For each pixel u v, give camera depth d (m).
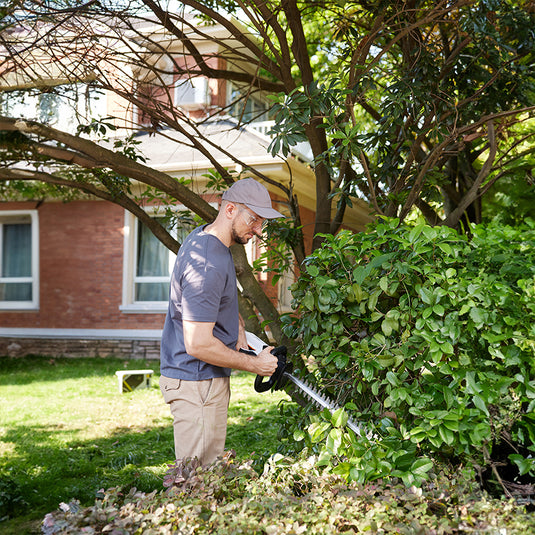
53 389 8.65
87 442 5.61
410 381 2.60
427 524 1.91
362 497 2.10
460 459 2.43
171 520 1.99
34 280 12.88
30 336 12.88
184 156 10.84
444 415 2.28
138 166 3.65
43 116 4.09
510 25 3.80
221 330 2.75
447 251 2.47
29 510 3.85
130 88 4.50
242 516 1.96
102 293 12.45
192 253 2.66
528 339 2.34
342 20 4.60
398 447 2.35
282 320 3.09
